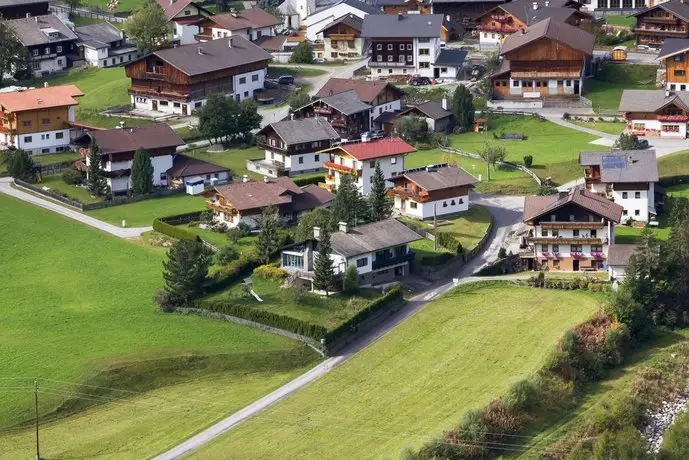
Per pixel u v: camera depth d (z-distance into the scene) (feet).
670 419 550.36
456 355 585.22
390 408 545.44
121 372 571.28
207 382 571.69
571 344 575.38
